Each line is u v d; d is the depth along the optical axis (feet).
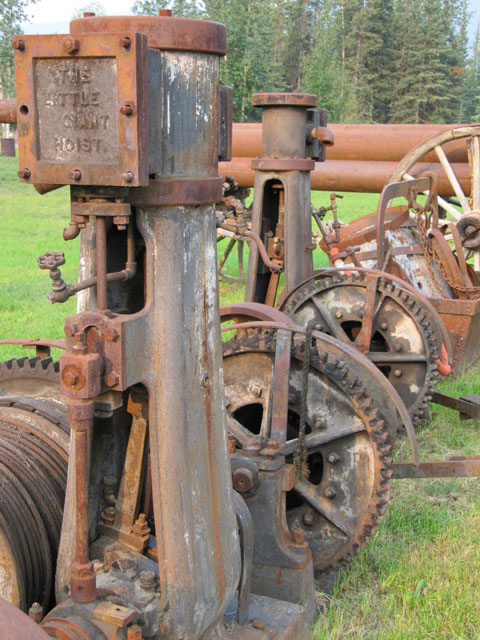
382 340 22.68
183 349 8.45
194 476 8.66
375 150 34.09
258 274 23.06
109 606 8.39
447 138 28.48
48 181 7.62
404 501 16.84
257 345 13.35
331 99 144.97
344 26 213.46
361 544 13.04
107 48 7.16
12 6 167.53
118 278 8.34
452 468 14.60
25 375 12.98
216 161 8.79
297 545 12.05
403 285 20.39
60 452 10.69
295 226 21.67
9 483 9.59
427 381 20.45
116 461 9.77
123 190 7.77
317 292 20.81
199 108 8.34
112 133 7.36
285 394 12.65
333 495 13.19
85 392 7.73
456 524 15.65
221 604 9.23
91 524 9.60
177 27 7.89
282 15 210.79
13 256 46.44
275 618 10.90
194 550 8.66
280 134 21.47
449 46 208.85
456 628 12.11
